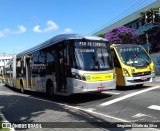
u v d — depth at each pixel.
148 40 51.84
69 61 14.27
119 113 10.88
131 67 17.12
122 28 54.59
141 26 57.31
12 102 17.03
